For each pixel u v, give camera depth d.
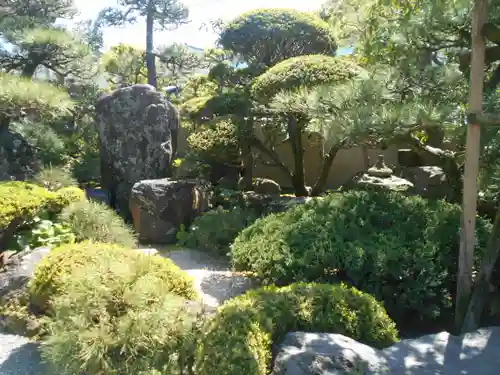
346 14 5.99
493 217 4.66
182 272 3.50
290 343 2.82
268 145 8.02
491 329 3.36
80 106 8.66
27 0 8.66
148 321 2.70
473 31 3.36
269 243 4.09
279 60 8.21
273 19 8.17
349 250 3.74
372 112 4.16
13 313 3.63
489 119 3.28
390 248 3.74
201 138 6.92
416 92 4.81
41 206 4.96
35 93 5.99
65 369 2.70
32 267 4.01
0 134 6.75
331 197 4.64
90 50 8.22
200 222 5.86
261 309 3.00
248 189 7.43
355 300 3.21
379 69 4.82
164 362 2.68
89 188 7.85
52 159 7.68
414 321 3.80
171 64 10.69
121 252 3.62
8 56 7.98
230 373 2.54
